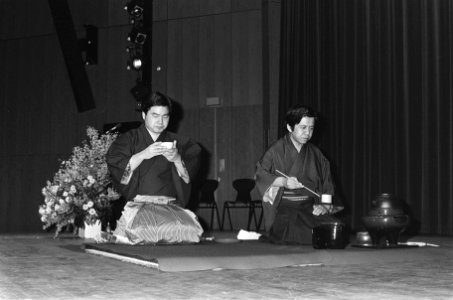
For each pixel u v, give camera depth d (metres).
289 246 4.14
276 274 3.01
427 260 3.74
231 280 2.79
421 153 7.01
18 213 10.22
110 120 9.86
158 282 2.72
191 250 3.77
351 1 7.66
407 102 7.11
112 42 9.95
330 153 7.78
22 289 2.52
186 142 4.46
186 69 9.56
